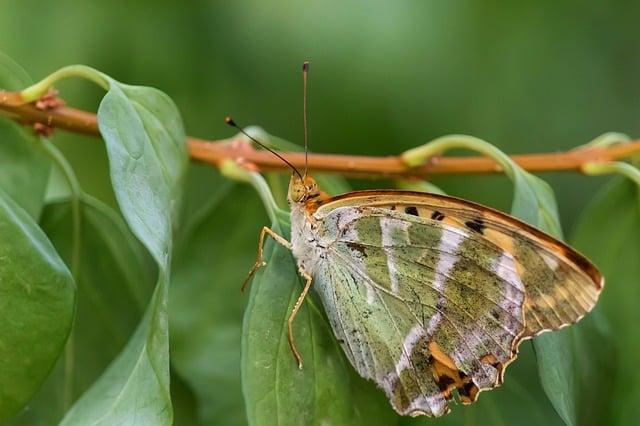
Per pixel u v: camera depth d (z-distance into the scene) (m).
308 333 0.33
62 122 0.34
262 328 0.33
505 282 0.34
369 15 0.38
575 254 0.33
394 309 0.34
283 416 0.33
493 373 0.34
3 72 0.35
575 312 0.33
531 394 0.36
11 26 0.38
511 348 0.34
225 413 0.35
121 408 0.32
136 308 0.35
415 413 0.34
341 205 0.34
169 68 0.38
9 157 0.34
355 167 0.36
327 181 0.36
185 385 0.35
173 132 0.34
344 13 0.38
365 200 0.34
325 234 0.34
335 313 0.34
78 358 0.35
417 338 0.34
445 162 0.36
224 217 0.36
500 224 0.33
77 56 0.38
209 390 0.35
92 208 0.35
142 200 0.32
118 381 0.32
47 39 0.38
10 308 0.32
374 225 0.34
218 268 0.36
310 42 0.38
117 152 0.32
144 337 0.32
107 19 0.38
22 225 0.32
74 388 0.34
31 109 0.34
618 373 0.35
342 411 0.33
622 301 0.36
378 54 0.38
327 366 0.33
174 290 0.36
